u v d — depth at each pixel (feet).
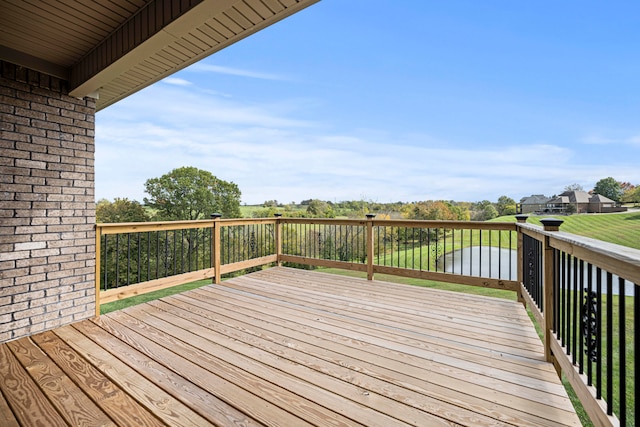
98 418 5.17
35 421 5.13
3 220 8.63
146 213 35.94
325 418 5.09
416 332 8.73
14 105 8.95
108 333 8.87
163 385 6.12
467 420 5.02
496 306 11.08
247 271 28.60
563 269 5.97
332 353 7.46
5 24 7.88
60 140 9.93
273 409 5.33
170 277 12.60
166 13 6.89
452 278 12.86
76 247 10.05
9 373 6.68
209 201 37.88
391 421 5.01
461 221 12.72
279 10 7.17
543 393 5.78
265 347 7.81
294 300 11.89
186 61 9.77
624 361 3.43
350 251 19.31
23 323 8.80
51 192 9.62
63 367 6.92
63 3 7.18
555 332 6.81
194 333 8.77
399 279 17.33
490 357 7.23
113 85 11.66
